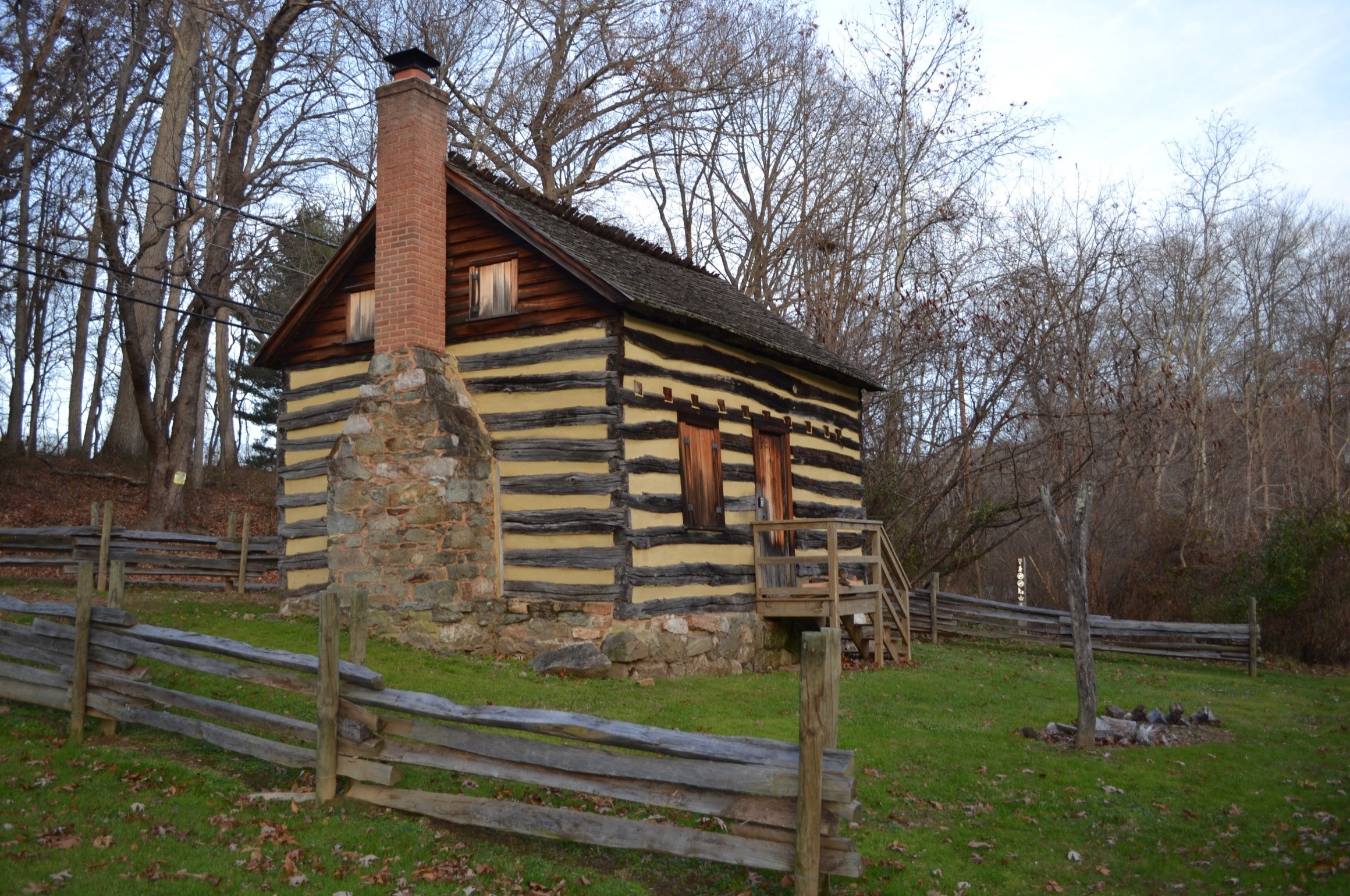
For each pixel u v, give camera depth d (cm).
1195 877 609
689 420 1238
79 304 2728
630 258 1430
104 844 548
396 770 629
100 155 1967
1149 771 830
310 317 1365
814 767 478
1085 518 935
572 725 541
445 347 1230
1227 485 2827
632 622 1092
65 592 1383
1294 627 1784
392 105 1221
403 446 1162
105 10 1895
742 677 1173
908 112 2661
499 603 1145
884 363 2366
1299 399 2872
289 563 1326
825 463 1593
